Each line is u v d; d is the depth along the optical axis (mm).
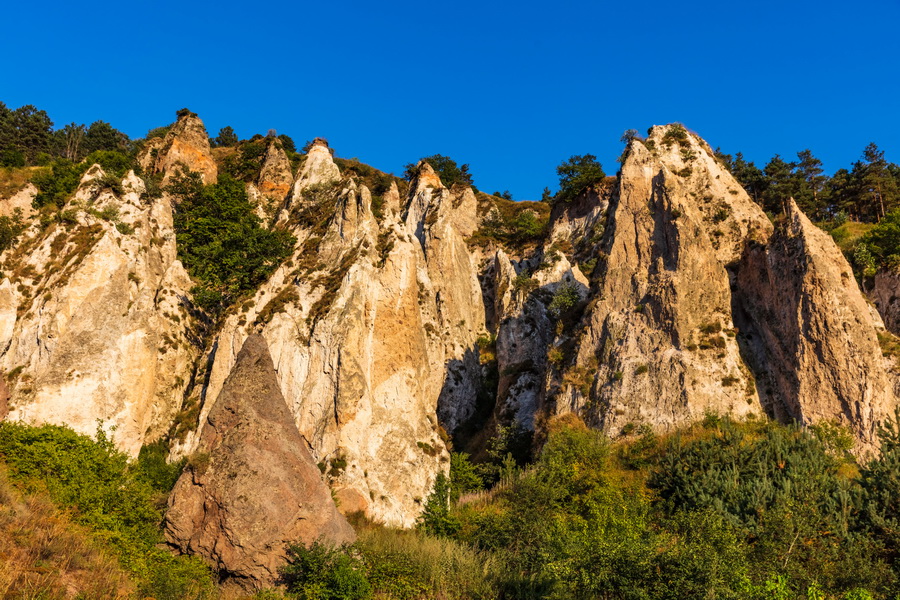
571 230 71500
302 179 64500
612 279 48938
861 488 28234
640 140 53938
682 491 30969
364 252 47375
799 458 31125
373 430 41250
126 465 35656
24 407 39406
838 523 26422
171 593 21703
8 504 22969
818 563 24469
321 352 42875
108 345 42344
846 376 40250
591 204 71438
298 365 43031
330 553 24828
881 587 23500
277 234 53500
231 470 25953
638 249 49062
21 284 45438
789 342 42719
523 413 50969
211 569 24969
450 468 43625
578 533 28891
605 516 29641
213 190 62125
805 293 42469
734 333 44875
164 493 31688
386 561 26891
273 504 25750
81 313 42844
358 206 51188
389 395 43438
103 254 45000
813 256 42969
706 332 44562
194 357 47312
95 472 30547
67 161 81438
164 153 78312
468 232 84688
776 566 24500
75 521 24281
